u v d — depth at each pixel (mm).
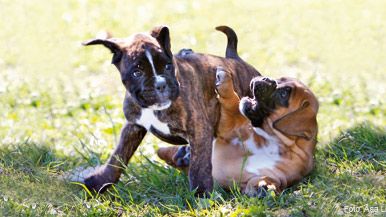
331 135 13406
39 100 17031
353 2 30562
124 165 10148
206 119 9828
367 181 10125
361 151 11445
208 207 9320
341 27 26203
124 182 10461
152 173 10609
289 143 10180
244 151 10242
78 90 18641
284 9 29625
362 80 19625
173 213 9359
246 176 10062
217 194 9492
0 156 11406
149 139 13336
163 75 9086
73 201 9859
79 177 10516
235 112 10297
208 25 27188
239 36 25641
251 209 9023
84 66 21422
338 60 22031
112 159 10281
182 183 10359
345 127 14172
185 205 9672
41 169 11109
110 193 10086
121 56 9289
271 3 30812
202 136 9680
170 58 9227
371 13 28375
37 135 14023
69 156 12055
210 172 9734
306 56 22562
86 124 14734
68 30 25969
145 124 9844
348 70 20844
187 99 9594
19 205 9398
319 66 21391
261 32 26141
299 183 10266
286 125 10125
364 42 24000
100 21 27469
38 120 15430
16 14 28344
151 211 9469
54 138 13875
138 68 9070
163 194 10023
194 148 9672
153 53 9078
